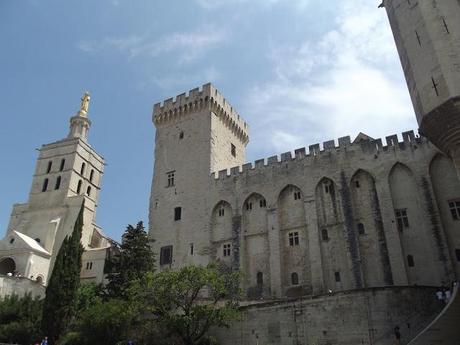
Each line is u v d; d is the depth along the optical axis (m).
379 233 41.03
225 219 50.94
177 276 32.75
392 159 43.00
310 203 45.69
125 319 34.69
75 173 72.50
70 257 40.78
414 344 23.31
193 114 60.09
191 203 53.84
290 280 44.25
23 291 48.88
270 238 46.50
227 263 48.00
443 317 24.22
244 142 66.50
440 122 30.73
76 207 67.06
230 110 63.09
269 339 32.97
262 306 34.22
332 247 43.00
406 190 41.72
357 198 43.75
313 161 47.53
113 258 48.22
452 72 30.39
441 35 32.03
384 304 29.30
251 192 50.12
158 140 61.47
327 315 30.98
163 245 53.09
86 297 43.09
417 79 32.66
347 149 45.91
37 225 67.06
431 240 38.62
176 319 31.61
